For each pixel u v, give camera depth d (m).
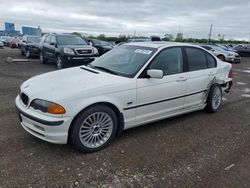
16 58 16.91
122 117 4.00
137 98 4.08
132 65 4.36
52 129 3.39
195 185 3.10
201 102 5.39
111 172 3.27
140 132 4.54
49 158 3.51
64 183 3.01
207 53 5.55
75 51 11.95
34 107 3.53
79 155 3.64
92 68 4.61
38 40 17.73
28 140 3.98
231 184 3.15
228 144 4.25
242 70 15.13
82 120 3.55
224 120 5.41
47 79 4.04
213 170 3.43
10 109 5.36
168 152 3.87
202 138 4.44
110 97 3.76
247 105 6.69
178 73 4.75
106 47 19.09
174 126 4.91
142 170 3.35
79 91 3.52
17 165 3.30
